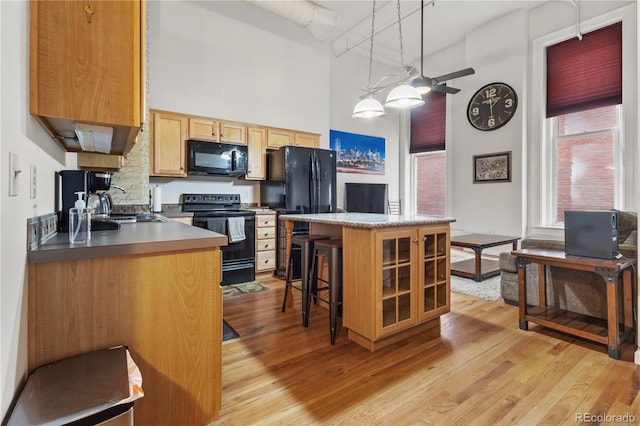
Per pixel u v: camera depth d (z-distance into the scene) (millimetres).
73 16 1197
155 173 3875
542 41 4992
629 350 2180
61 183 1650
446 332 2533
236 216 4066
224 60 4539
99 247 1214
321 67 5477
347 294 2357
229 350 2238
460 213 6059
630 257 2352
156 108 4043
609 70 4430
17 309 989
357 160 6566
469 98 5859
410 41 6059
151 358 1345
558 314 2551
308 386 1812
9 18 936
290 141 4980
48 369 1087
